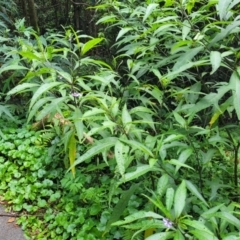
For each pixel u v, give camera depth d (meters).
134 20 2.76
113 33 4.93
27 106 4.40
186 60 1.74
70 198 3.21
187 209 1.99
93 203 3.02
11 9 6.09
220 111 1.69
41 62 2.17
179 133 1.92
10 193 3.41
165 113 2.77
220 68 3.09
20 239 2.96
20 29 4.20
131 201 2.74
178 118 2.03
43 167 3.60
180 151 2.19
